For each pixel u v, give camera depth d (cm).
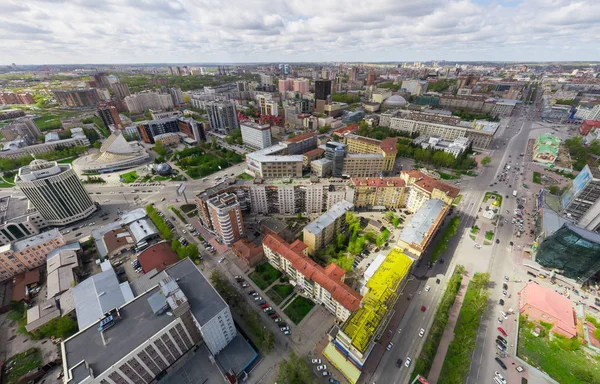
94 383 7569
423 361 9956
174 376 9819
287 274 14075
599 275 13812
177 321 9200
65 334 11300
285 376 9312
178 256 14888
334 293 11169
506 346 10794
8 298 13425
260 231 17412
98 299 11738
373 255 15388
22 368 10256
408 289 13250
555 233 12988
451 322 11750
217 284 12938
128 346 8369
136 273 14488
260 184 18438
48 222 18225
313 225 15200
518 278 13875
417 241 13838
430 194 17462
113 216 19688
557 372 9981
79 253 15638
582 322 11631
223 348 10562
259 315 12150
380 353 10588
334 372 9988
